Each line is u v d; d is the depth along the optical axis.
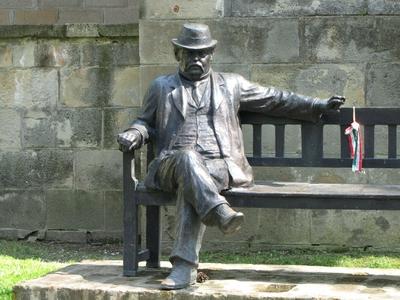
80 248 10.02
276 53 9.27
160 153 6.72
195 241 6.44
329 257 8.85
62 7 11.91
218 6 9.29
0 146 10.44
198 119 6.75
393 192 6.57
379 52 9.17
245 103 6.95
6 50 10.39
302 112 6.96
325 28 9.21
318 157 7.07
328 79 9.23
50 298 6.46
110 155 10.30
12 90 10.41
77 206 10.37
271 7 9.25
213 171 6.54
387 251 9.16
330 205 6.52
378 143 9.13
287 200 6.55
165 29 9.35
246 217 9.33
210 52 6.88
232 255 9.07
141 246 9.30
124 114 10.27
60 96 10.35
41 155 10.39
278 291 6.32
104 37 10.27
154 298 6.30
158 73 9.38
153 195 6.72
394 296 6.11
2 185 10.45
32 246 10.07
